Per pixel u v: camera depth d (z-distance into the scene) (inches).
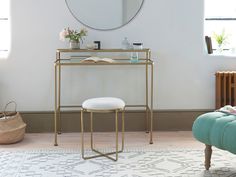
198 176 165.0
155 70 222.7
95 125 223.8
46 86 221.1
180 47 221.8
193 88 224.5
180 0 219.5
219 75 217.5
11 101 221.0
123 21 218.8
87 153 190.2
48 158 184.2
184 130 225.3
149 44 221.0
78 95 222.4
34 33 217.9
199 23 221.1
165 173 167.9
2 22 223.8
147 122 221.8
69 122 223.0
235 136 152.0
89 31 218.8
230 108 169.0
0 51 224.8
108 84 222.7
